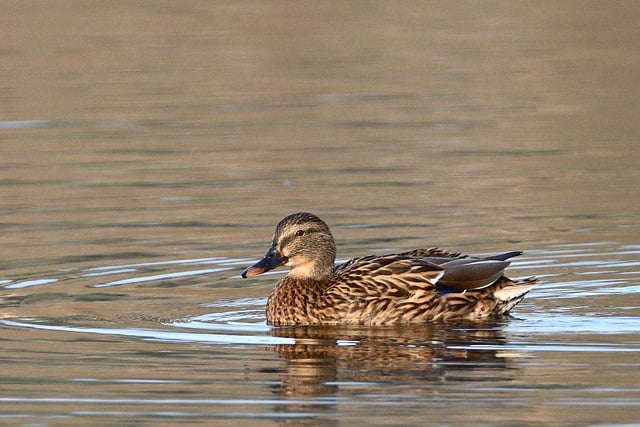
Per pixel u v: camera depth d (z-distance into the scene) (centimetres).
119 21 3478
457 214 1855
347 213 1869
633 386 1140
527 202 1919
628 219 1805
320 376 1191
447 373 1190
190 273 1588
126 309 1434
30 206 1941
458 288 1401
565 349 1255
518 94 2792
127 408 1114
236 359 1252
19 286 1530
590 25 3519
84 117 2609
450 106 2692
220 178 2112
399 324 1393
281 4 3781
